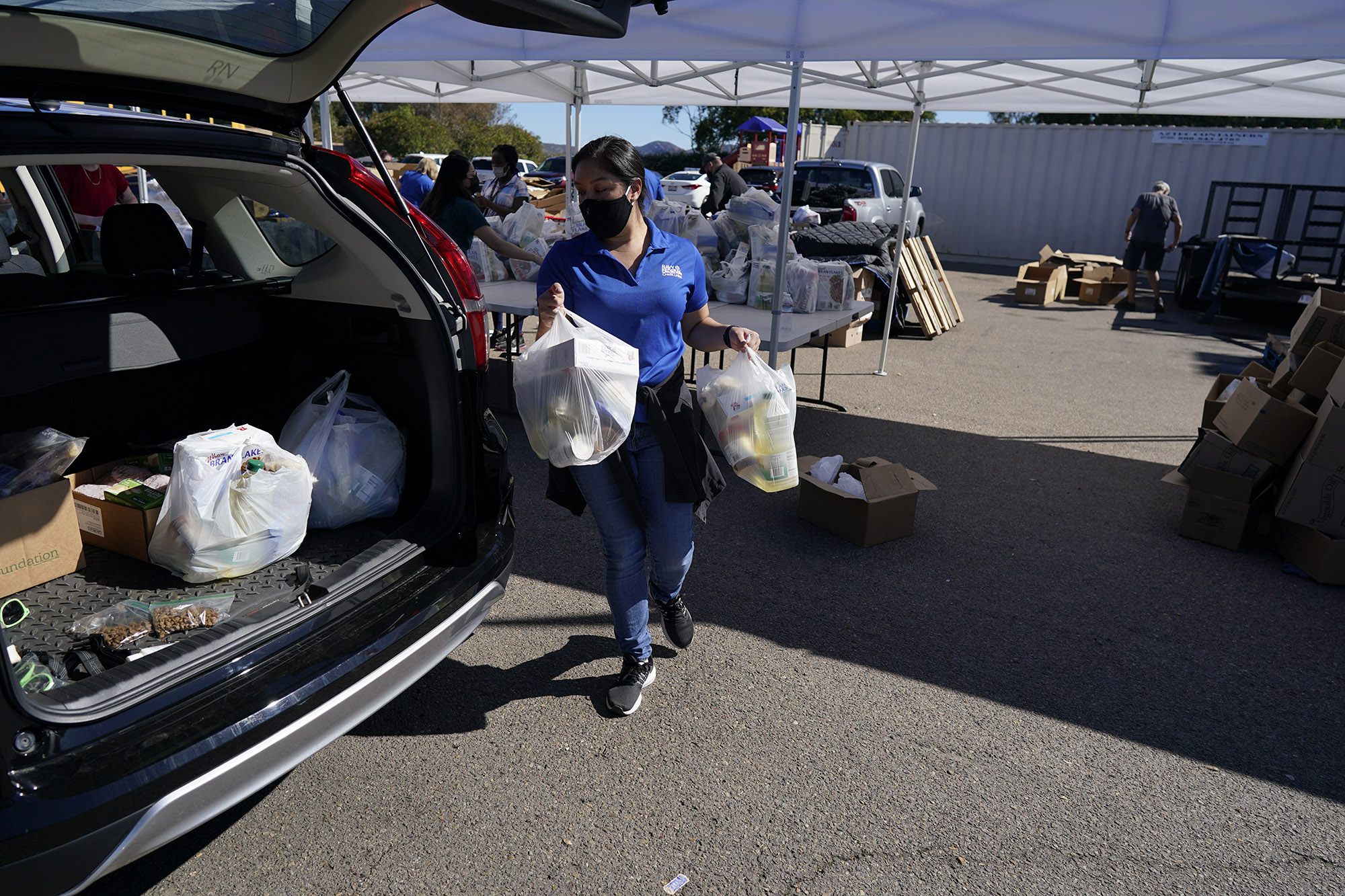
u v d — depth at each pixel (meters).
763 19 4.19
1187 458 4.38
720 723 2.68
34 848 1.38
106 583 2.20
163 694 1.67
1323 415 3.72
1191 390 7.24
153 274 2.68
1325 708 2.87
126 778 1.48
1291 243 10.08
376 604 2.11
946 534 4.14
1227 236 10.42
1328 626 3.39
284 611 1.95
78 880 1.45
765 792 2.39
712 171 9.41
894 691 2.88
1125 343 9.21
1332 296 4.66
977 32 3.94
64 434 2.28
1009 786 2.44
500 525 2.50
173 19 1.59
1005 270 15.06
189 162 1.75
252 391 3.02
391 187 2.33
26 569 2.14
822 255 8.37
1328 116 6.23
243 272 2.99
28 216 3.10
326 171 2.45
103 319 2.30
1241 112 6.48
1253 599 3.60
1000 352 8.55
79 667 1.82
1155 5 3.69
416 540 2.33
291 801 2.30
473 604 2.24
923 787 2.43
